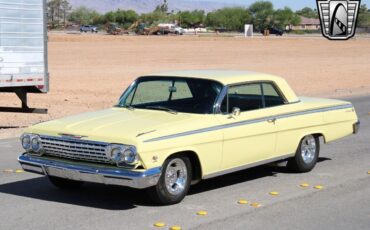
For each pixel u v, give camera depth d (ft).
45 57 44.78
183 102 25.88
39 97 67.87
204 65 115.65
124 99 27.43
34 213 22.61
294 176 29.30
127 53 147.84
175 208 23.35
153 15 546.67
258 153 26.76
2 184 27.32
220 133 24.70
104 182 22.30
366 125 47.67
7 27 41.75
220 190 26.35
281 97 28.43
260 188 26.84
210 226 21.15
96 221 21.59
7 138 40.75
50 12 550.36
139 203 24.02
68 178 23.36
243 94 26.48
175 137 22.98
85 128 23.44
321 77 99.09
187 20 538.06
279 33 377.71
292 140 28.60
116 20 546.26
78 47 166.40
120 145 21.91
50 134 23.76
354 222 22.03
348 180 28.66
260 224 21.53
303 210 23.45
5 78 41.83
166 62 122.21
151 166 22.16
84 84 82.38
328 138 30.71
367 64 131.13
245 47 188.85
